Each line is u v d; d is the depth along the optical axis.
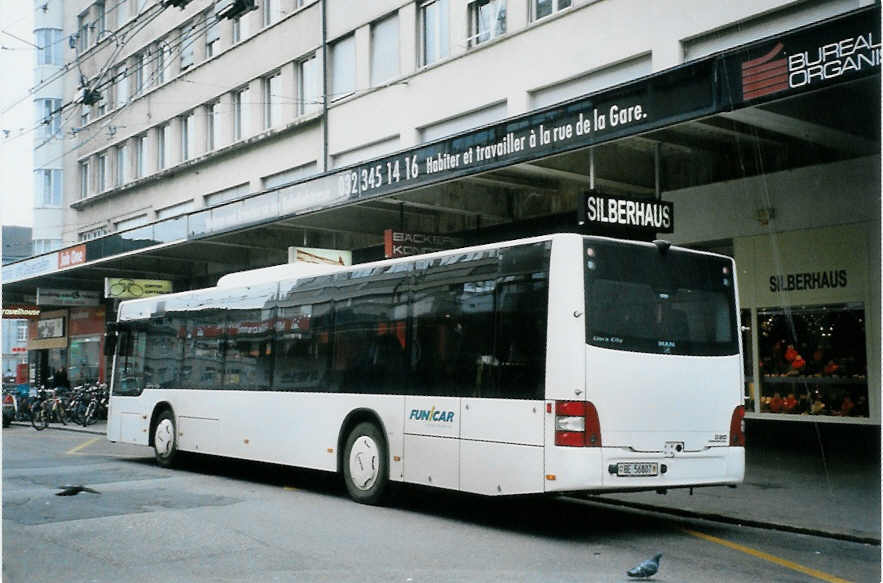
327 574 7.41
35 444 21.47
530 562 7.93
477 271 10.09
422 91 21.55
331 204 18.11
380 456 11.16
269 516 10.37
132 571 7.57
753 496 11.53
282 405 13.02
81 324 39.84
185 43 33.16
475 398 9.82
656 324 9.48
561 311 9.04
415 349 10.80
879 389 13.70
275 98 28.11
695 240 16.00
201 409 14.93
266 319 13.66
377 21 23.59
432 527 9.74
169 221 24.78
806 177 14.49
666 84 11.44
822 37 9.63
